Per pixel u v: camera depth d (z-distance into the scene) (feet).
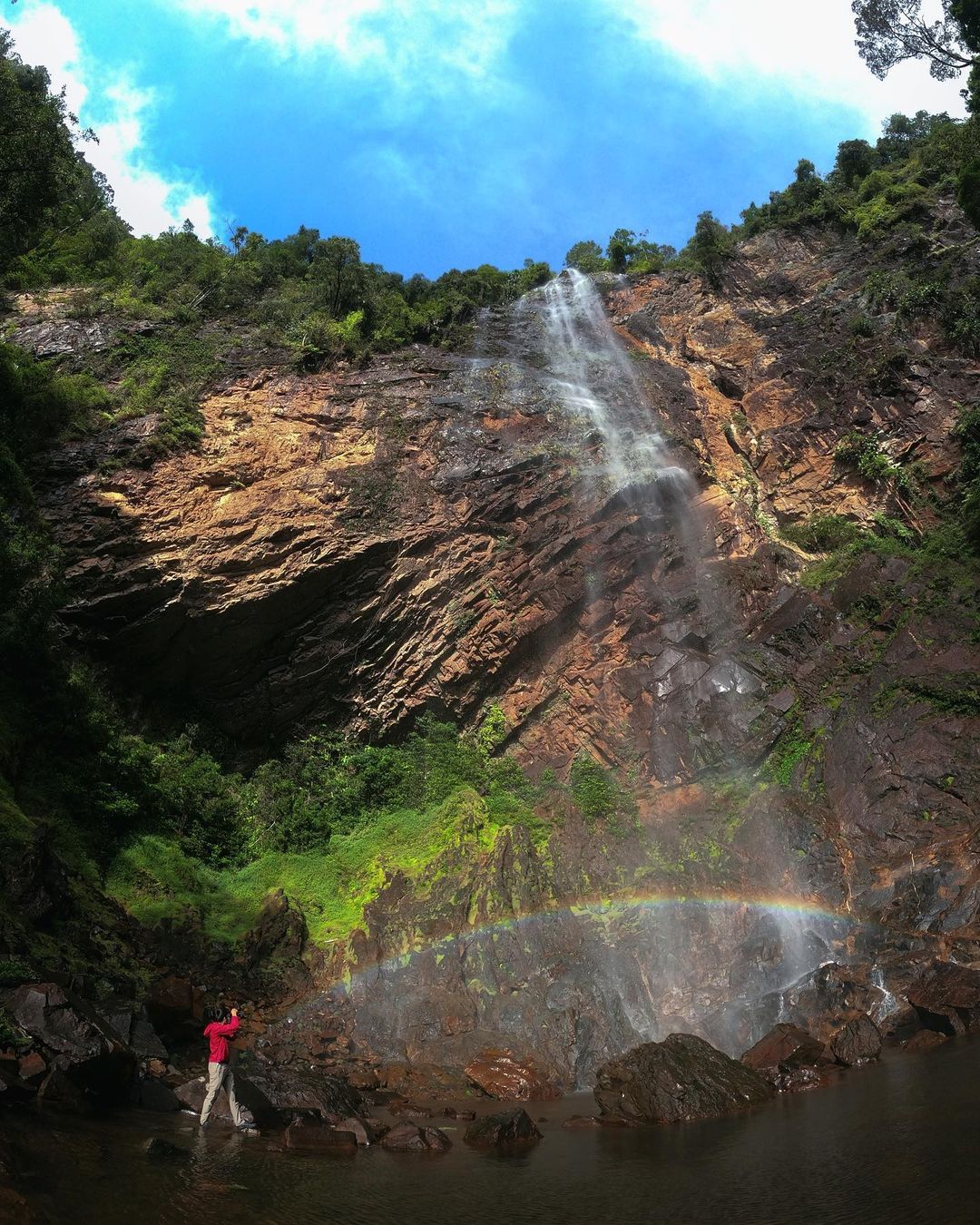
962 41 99.60
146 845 63.31
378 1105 43.60
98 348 97.25
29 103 72.28
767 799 72.38
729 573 91.40
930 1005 50.08
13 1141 27.89
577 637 88.22
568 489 91.25
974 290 111.55
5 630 64.08
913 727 74.54
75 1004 35.88
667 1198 27.58
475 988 56.59
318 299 113.70
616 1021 53.47
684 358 123.85
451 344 115.44
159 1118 35.81
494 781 80.74
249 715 81.51
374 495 86.69
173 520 80.79
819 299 122.01
